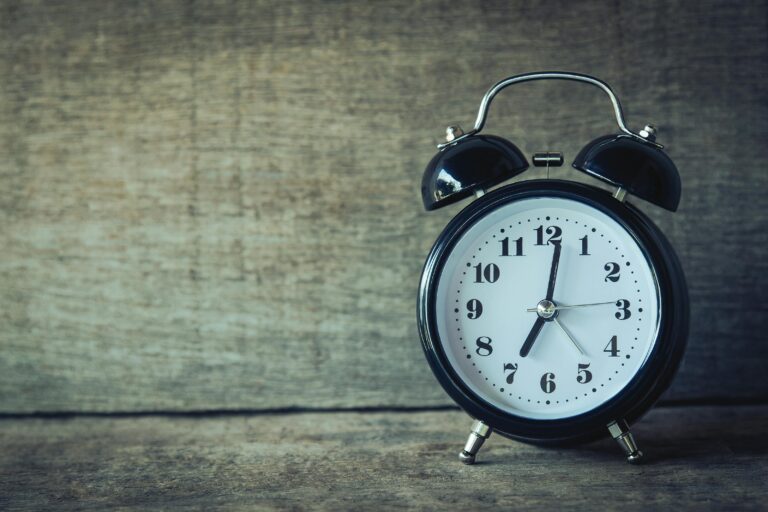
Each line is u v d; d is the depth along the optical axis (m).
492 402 0.54
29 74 0.63
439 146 0.55
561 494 0.51
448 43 0.62
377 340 0.63
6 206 0.63
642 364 0.53
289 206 0.63
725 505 0.50
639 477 0.53
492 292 0.54
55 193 0.63
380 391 0.63
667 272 0.53
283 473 0.54
